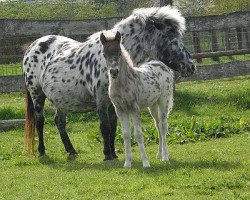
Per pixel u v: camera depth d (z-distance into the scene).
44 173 11.89
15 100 21.34
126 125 11.46
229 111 18.58
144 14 12.88
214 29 21.67
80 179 10.84
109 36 10.98
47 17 33.91
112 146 12.97
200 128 15.30
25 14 34.22
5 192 10.39
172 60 12.78
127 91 11.19
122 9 33.75
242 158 11.82
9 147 15.36
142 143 11.38
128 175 10.80
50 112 19.08
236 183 9.52
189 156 12.48
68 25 21.19
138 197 9.19
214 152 12.75
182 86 21.41
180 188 9.62
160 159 12.40
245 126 15.88
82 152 14.31
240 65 21.31
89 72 12.87
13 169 12.67
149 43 12.91
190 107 18.94
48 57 14.13
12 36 21.52
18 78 20.72
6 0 36.38
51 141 16.03
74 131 17.62
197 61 25.55
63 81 13.38
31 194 10.09
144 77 11.68
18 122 18.30
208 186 9.55
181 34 12.91
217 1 34.38
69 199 9.50
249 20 21.66
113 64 10.78
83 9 34.25
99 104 12.63
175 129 15.32
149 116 18.33
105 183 10.38
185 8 34.69
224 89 20.11
